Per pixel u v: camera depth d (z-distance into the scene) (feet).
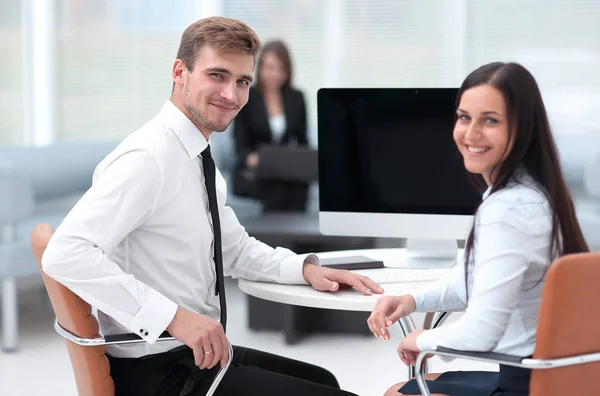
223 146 27.14
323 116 11.31
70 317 8.43
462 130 8.04
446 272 10.50
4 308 17.83
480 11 27.71
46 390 15.38
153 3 28.66
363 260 10.95
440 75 28.32
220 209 10.27
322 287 9.79
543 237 7.66
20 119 26.66
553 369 7.37
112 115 28.53
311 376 10.25
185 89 9.06
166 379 8.99
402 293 9.61
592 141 25.03
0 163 19.53
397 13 28.50
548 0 27.07
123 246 8.95
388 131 11.12
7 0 26.11
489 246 7.67
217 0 29.35
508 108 7.75
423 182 11.07
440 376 9.00
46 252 8.43
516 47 27.53
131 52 28.63
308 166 22.43
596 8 26.71
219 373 8.59
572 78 27.04
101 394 8.58
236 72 8.98
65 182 23.03
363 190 11.28
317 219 20.42
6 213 17.76
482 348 7.68
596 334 7.52
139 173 8.65
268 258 10.36
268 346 17.81
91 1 28.07
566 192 7.88
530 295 7.80
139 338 8.39
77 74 27.96
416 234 11.16
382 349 17.60
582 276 7.16
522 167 7.84
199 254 9.17
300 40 29.25
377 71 28.78
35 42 27.07
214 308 9.57
